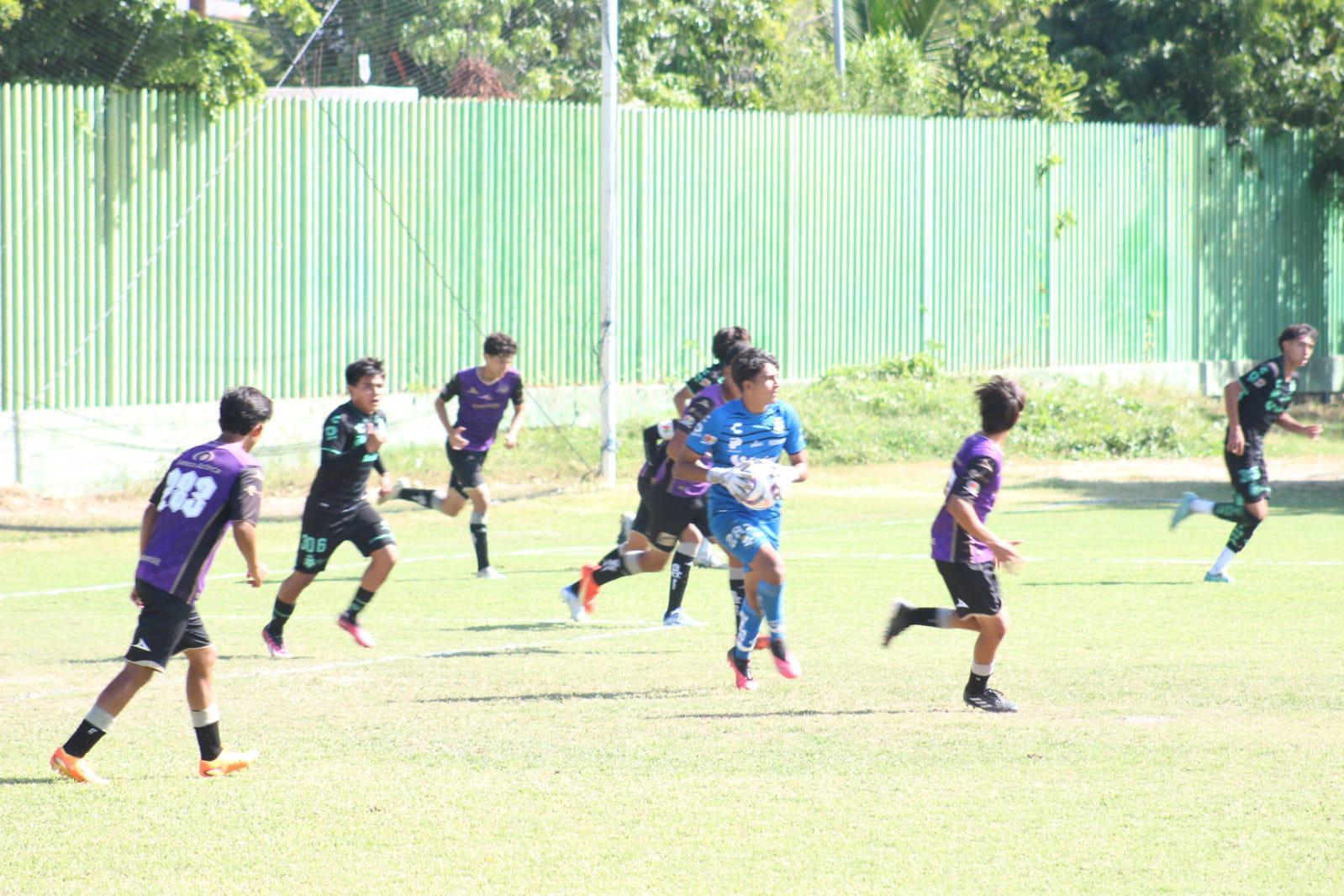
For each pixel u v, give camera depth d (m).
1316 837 21.03
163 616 24.77
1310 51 119.19
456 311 84.19
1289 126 118.81
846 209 98.38
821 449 88.62
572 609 40.28
